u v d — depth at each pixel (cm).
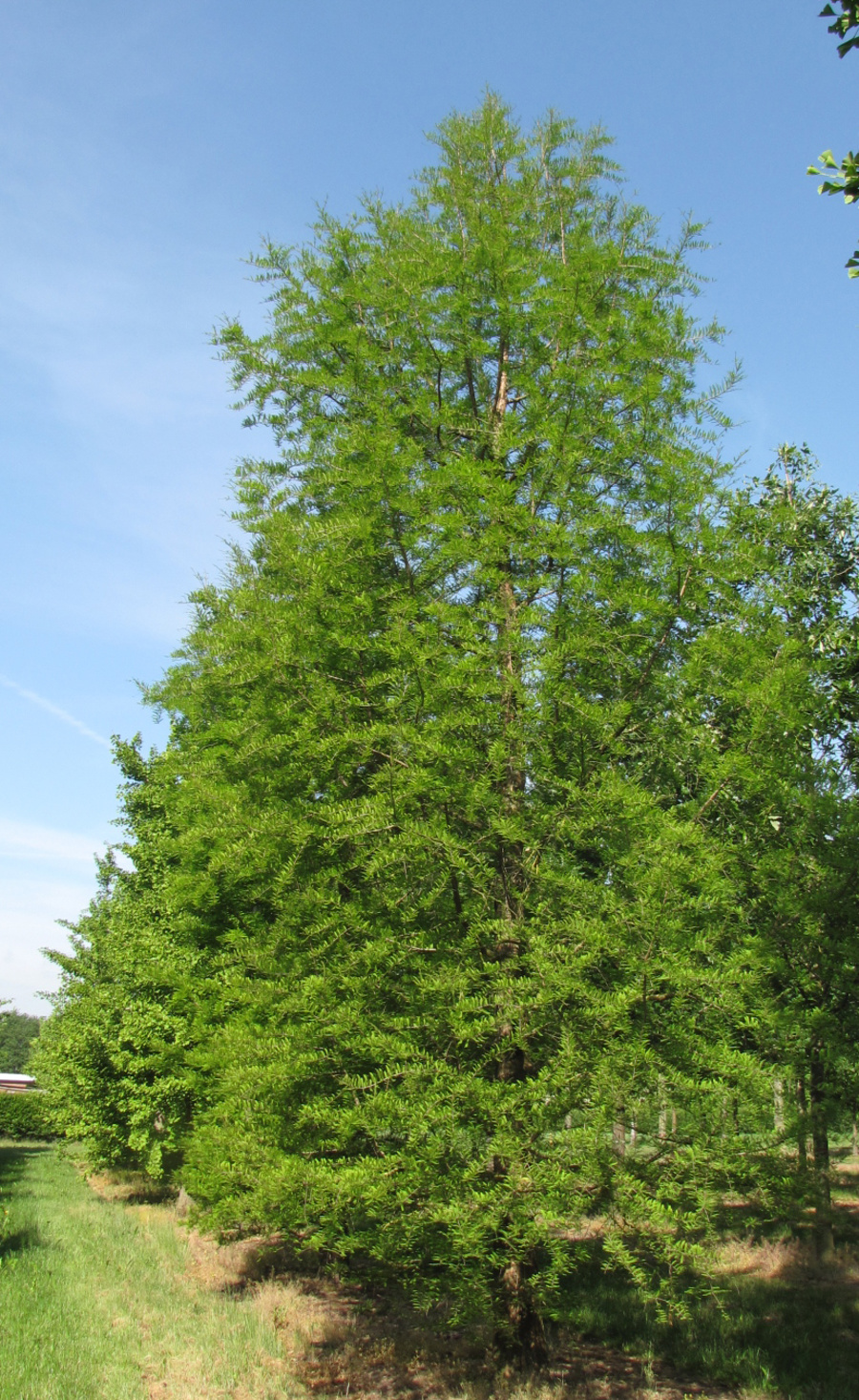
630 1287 1027
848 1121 753
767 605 660
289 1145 621
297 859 632
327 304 770
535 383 716
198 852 933
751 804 712
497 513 627
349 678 675
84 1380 662
